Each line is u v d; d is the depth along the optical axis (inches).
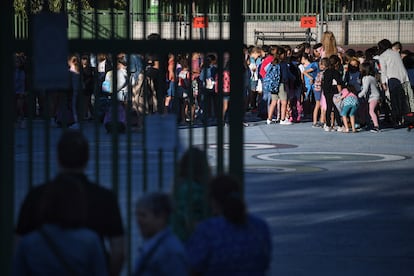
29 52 339.0
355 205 748.6
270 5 2305.6
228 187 316.5
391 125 1457.9
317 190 822.5
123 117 1154.7
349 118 1417.3
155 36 697.0
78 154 314.8
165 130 346.9
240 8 347.9
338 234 631.8
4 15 334.6
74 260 281.4
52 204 283.3
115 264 318.7
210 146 1067.9
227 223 311.0
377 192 815.1
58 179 288.2
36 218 314.3
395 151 1133.1
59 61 326.6
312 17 2062.0
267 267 318.7
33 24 329.4
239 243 308.8
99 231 314.0
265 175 911.7
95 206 313.6
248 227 313.6
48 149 343.6
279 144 1208.8
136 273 291.7
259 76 1609.3
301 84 1568.7
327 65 1359.5
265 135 1326.3
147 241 295.0
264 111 1595.7
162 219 294.0
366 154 1098.7
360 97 1360.7
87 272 284.0
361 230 646.5
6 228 336.5
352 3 2241.6
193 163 354.0
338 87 1350.9
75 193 284.7
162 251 290.2
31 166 344.2
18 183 623.5
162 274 289.0
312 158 1058.1
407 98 1392.7
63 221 282.0
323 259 558.9
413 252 581.0
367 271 531.8
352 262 552.4
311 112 1644.9
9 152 336.2
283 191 815.7
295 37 2267.5
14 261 285.4
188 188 350.9
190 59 361.1
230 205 309.7
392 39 2250.2
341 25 2269.9
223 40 350.9
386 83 1407.5
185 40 351.9
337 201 766.5
